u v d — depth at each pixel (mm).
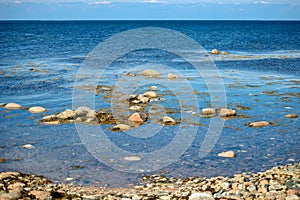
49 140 10906
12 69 24922
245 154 9898
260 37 67500
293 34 79250
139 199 7152
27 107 14695
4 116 13352
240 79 21703
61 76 22312
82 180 8227
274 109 14664
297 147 10430
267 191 7406
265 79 21812
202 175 8539
